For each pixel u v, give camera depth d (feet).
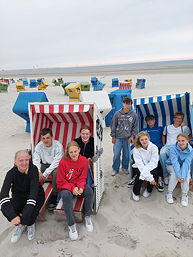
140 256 9.18
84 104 11.72
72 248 9.71
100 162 12.45
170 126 15.40
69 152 10.66
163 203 12.53
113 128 14.98
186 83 71.46
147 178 12.18
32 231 10.32
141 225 10.98
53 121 15.65
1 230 10.96
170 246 9.64
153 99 15.12
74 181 10.94
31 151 13.20
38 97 23.17
